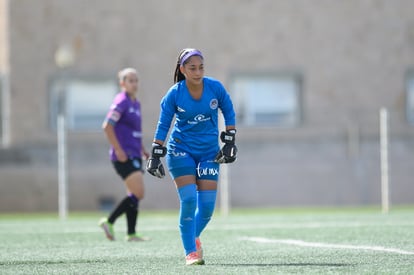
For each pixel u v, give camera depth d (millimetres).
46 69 103562
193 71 28406
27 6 103312
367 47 105625
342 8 105312
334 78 105062
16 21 103312
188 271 27172
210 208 29719
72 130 102938
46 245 40812
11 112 103062
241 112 104188
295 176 102625
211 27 104125
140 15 104000
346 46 105312
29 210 100500
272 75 104750
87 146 101938
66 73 103688
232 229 49562
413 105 106000
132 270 28156
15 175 100688
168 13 104188
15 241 43656
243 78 104562
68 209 100562
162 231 49688
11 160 101000
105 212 94812
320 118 104688
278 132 103688
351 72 105375
